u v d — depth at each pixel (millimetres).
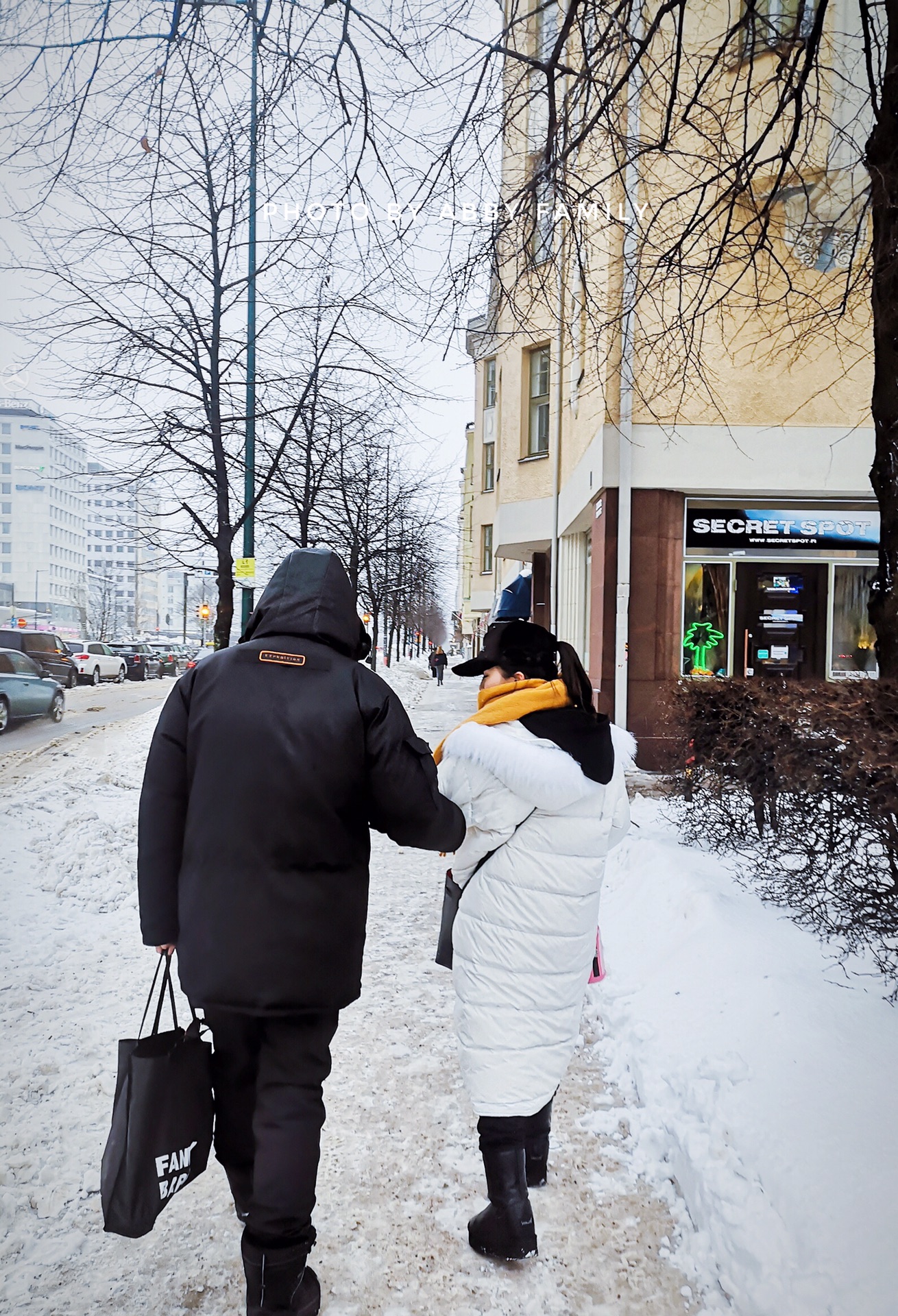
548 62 4371
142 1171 1915
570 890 2301
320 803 2014
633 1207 2535
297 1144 1992
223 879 1984
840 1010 2934
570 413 15094
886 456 4023
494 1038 2316
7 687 17188
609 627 11367
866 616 11469
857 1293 1919
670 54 4648
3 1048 3469
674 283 6375
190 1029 2109
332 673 2105
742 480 11078
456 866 2467
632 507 11195
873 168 4156
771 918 3842
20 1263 2271
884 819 3053
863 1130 2334
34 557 121938
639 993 3707
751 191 5082
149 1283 2211
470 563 53812
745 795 4438
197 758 2074
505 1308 2139
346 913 2055
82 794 8398
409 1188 2629
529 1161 2584
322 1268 2281
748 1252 2141
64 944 4695
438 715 20781
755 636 11445
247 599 15734
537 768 2170
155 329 12828
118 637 86062
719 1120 2602
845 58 6926
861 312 10445
